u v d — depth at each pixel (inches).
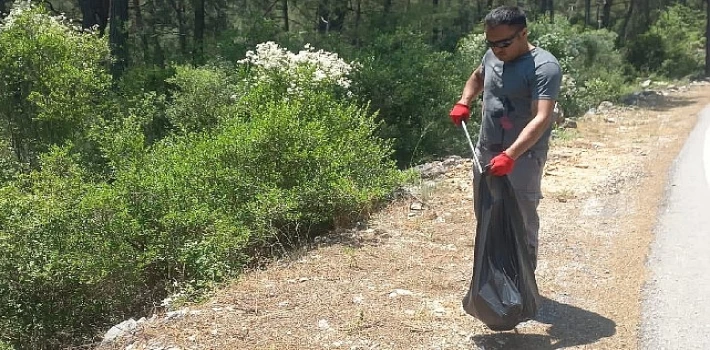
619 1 2130.9
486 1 1316.4
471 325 167.9
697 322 171.5
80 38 458.9
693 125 521.0
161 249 224.7
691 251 224.2
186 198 239.3
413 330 164.9
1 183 305.6
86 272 213.5
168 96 535.5
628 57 1503.4
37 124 417.7
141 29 916.6
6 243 213.9
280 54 404.8
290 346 157.9
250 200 246.8
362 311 174.9
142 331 169.9
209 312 177.9
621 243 232.8
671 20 1642.5
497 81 157.6
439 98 534.0
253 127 271.9
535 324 169.6
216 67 539.8
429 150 523.5
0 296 215.9
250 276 206.2
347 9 1009.5
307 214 247.0
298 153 258.1
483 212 149.8
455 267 207.9
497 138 159.9
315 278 200.2
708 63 1502.2
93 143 376.8
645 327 168.7
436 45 893.8
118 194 233.8
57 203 227.9
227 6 962.7
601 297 186.9
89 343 200.8
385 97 517.7
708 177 330.6
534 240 168.2
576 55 836.0
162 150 289.9
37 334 217.0
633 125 521.7
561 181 323.0
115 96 490.9
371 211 266.4
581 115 644.7
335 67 419.2
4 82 414.6
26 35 424.8
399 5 1006.4
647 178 329.1
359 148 287.6
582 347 157.8
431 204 277.9
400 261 213.2
